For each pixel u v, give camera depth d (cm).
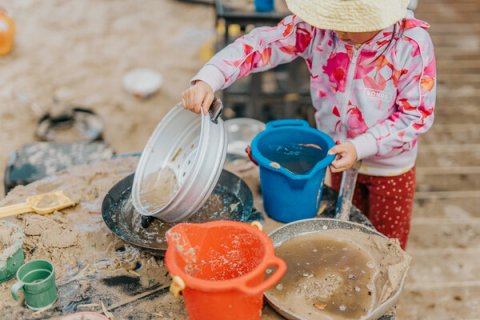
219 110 154
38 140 347
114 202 170
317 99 184
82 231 166
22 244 151
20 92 390
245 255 132
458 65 437
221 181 181
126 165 202
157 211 148
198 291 117
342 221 160
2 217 170
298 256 152
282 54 179
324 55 175
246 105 349
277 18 299
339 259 151
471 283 252
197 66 437
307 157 173
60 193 180
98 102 389
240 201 172
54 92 394
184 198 142
